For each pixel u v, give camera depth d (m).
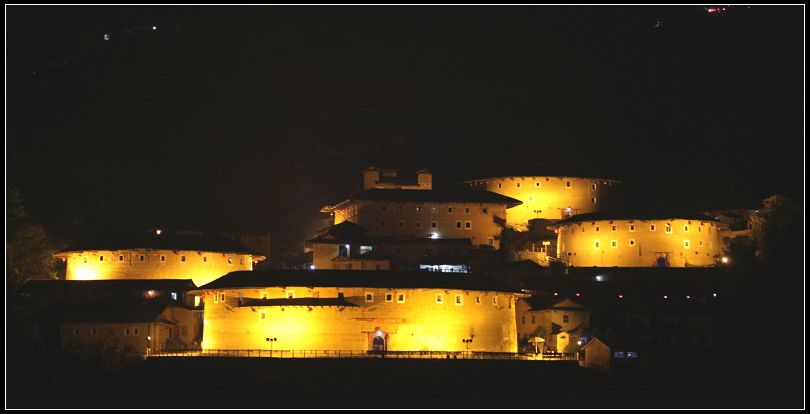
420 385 158.00
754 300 192.88
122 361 165.00
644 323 189.12
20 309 179.25
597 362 173.25
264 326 170.12
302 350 167.50
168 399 154.88
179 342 184.12
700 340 186.38
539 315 187.12
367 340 168.62
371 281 172.75
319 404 153.50
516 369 162.38
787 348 182.38
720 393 169.50
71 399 155.12
